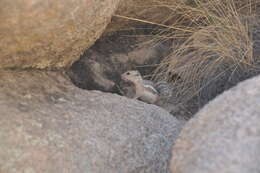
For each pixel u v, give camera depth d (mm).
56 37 4328
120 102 4906
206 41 6055
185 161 3184
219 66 5961
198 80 5992
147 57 6328
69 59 4996
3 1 3695
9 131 3982
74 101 4660
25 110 4227
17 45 4184
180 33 6402
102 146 4277
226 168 2943
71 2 4039
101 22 4750
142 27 6578
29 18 3891
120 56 6145
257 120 3109
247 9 6512
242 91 3355
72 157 4070
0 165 3803
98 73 5723
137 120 4719
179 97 5973
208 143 3135
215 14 6316
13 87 4402
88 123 4422
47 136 4098
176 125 4922
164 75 6180
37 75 4719
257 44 6105
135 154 4395
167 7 6340
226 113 3250
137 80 5801
